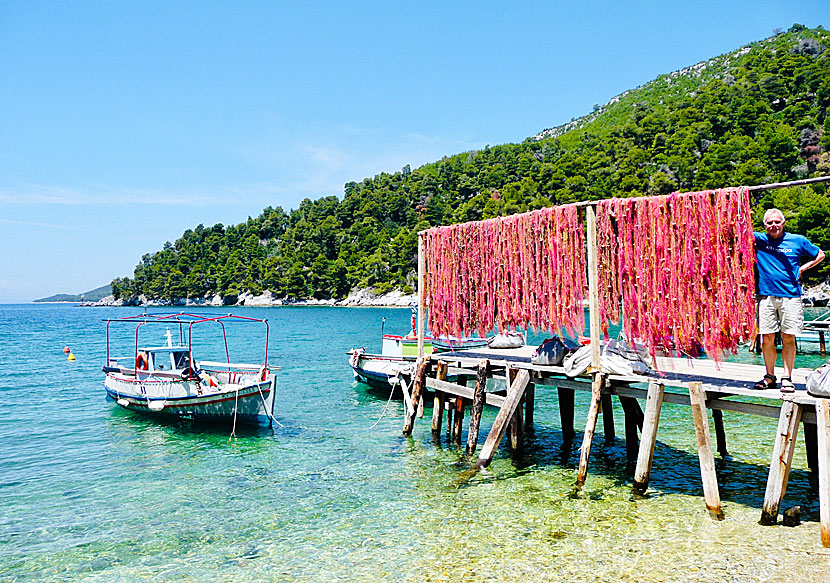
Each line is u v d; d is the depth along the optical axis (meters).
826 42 159.12
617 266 9.99
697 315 9.19
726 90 154.75
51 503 11.09
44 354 40.81
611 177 138.38
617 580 7.25
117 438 16.20
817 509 9.29
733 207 8.84
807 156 110.12
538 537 8.61
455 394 13.59
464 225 12.75
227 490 11.55
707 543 8.10
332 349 42.12
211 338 55.38
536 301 11.25
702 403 9.01
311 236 197.62
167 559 8.57
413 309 23.50
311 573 7.89
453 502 10.28
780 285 8.56
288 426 16.95
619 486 10.77
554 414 17.78
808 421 8.46
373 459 13.27
